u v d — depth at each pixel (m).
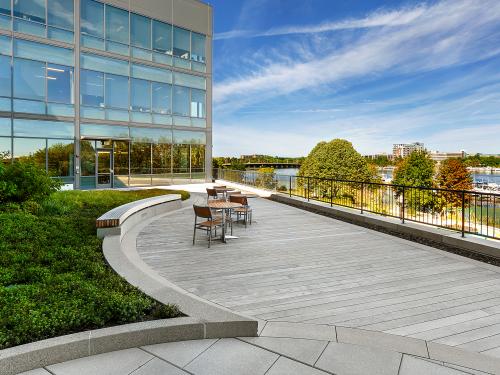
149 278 4.95
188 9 25.33
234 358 3.27
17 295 4.25
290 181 17.03
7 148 17.56
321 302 4.74
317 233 9.39
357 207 12.76
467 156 74.56
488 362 3.26
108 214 8.45
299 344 3.54
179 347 3.45
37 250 6.17
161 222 10.80
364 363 3.21
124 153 22.22
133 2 22.33
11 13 17.56
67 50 19.50
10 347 3.09
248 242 8.30
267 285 5.40
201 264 6.48
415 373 3.06
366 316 4.30
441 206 9.37
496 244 7.16
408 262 6.70
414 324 4.09
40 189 9.98
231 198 10.38
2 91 17.38
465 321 4.18
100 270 5.23
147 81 23.20
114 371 3.02
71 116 19.70
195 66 25.88
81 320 3.56
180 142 25.14
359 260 6.82
